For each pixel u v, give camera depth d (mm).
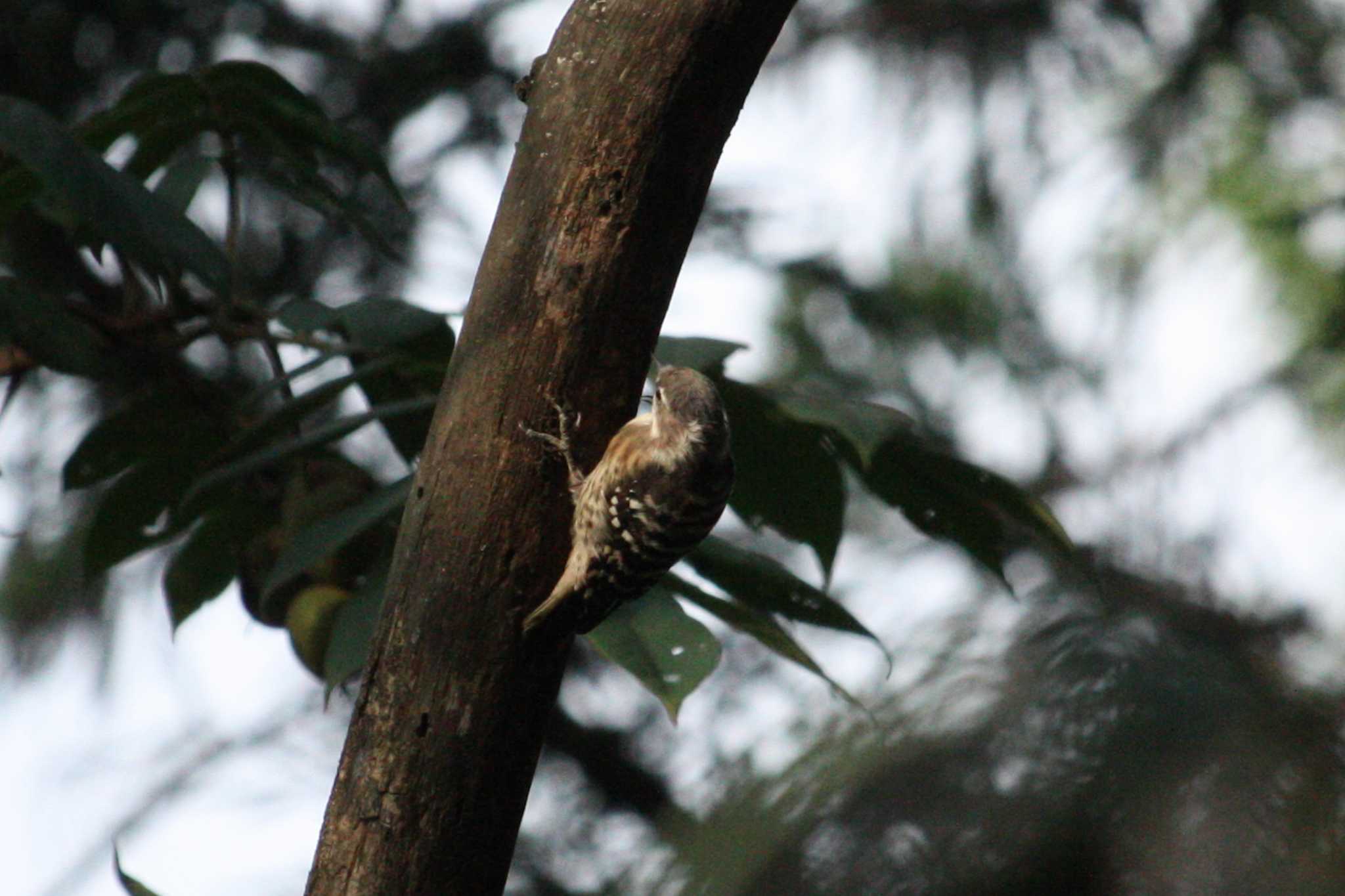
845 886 5348
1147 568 9203
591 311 6242
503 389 6258
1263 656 6254
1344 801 5109
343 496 8500
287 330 8094
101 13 14492
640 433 7125
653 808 14750
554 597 6242
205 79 8852
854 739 5867
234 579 9250
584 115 6254
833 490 8305
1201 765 5219
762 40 6266
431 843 6121
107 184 7383
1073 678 5664
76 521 14422
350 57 15602
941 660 6250
